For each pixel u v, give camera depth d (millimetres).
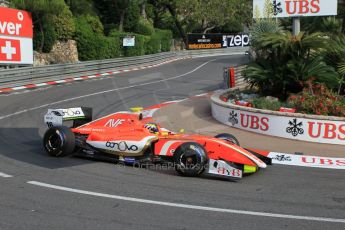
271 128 11758
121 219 5641
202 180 7633
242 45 53906
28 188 6879
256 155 8625
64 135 8688
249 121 12273
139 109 9148
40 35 28547
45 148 9016
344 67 13328
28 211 5871
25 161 8586
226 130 12492
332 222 5762
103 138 8547
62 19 31047
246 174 8188
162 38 45875
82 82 23141
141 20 45750
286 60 13805
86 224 5449
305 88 12906
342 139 10945
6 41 22312
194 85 23531
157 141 8211
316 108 11594
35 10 26688
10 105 15750
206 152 7652
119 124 8789
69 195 6578
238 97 14625
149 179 7574
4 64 22344
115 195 6621
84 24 33906
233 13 52719
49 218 5629
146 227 5387
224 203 6406
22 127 12180
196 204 6316
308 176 8211
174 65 34875
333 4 15805
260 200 6621
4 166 8180
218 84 24078
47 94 18672
